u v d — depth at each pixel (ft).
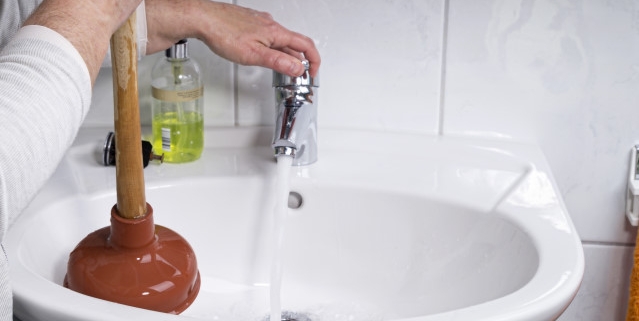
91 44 1.68
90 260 2.10
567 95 2.89
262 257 2.81
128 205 2.06
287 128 2.54
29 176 1.57
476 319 1.82
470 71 2.89
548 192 2.60
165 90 2.71
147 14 2.57
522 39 2.82
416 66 2.91
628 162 2.97
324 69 2.95
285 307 2.72
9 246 2.18
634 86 2.85
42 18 1.65
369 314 2.66
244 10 2.67
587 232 3.12
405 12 2.84
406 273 2.70
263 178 2.75
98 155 2.85
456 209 2.59
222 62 2.96
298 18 2.89
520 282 2.26
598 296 3.18
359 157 2.91
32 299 1.87
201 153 2.91
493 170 2.79
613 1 2.74
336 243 2.78
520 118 2.94
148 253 2.10
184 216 2.74
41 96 1.57
